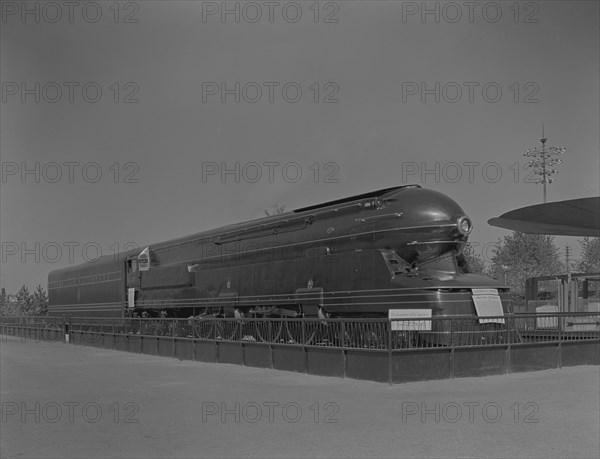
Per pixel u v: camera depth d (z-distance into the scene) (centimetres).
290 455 693
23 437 802
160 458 697
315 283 1708
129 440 777
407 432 778
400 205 1573
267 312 1914
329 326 1331
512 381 1149
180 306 2462
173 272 2514
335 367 1265
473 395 1001
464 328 1260
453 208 1554
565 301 2311
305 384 1179
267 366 1473
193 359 1777
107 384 1268
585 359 1376
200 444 750
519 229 1202
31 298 5000
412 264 1548
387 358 1137
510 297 1529
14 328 3750
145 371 1506
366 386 1120
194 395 1085
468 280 1472
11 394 1152
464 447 704
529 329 1348
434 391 1045
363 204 1678
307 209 1934
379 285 1514
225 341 1634
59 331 3006
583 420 819
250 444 743
